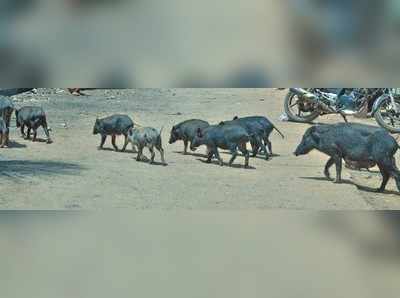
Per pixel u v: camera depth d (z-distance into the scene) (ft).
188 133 84.28
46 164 75.92
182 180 69.92
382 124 109.91
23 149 85.71
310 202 62.49
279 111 129.90
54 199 59.62
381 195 68.49
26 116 90.79
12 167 73.15
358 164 70.49
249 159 84.79
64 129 102.58
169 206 58.80
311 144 72.28
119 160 80.28
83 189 63.57
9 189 62.64
